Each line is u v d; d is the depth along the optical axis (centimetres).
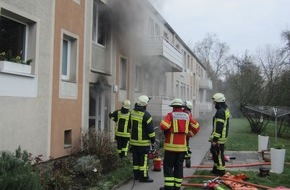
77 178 731
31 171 475
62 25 977
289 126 2481
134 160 796
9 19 801
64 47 1046
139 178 791
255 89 2416
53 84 926
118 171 829
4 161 439
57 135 942
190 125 725
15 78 766
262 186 720
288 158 1156
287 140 1956
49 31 909
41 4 870
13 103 759
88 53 1154
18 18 811
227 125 849
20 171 448
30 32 851
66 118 995
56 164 752
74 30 1052
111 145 984
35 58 845
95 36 1288
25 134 801
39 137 857
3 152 461
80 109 1088
